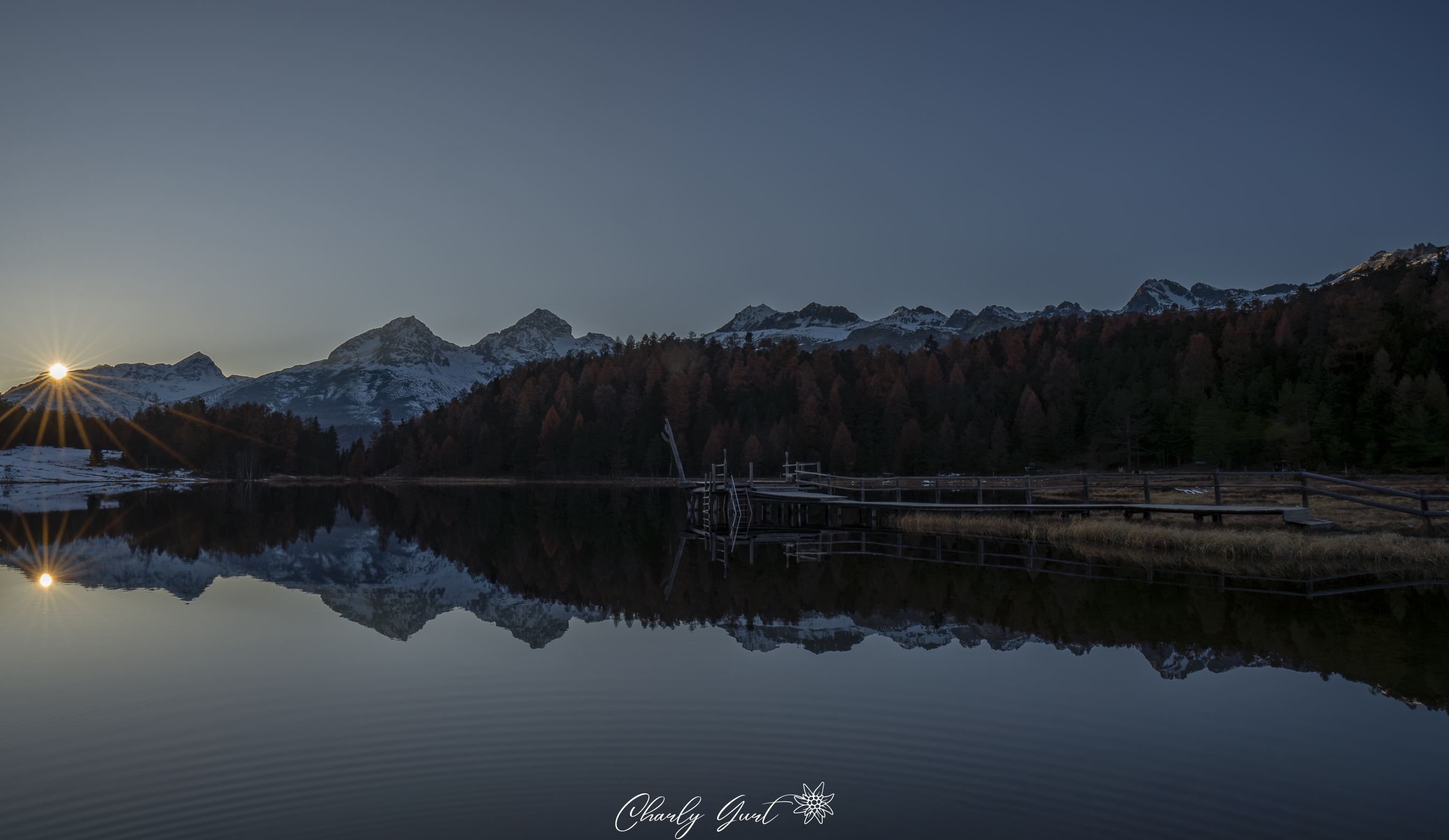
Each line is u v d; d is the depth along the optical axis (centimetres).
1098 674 1262
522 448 12469
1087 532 2923
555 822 779
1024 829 754
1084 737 989
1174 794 829
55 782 881
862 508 4025
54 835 756
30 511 5922
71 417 16862
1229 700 1134
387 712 1108
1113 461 8694
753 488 4359
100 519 5041
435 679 1266
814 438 10194
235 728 1052
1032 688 1189
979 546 2978
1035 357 12644
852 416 10688
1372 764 900
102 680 1284
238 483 13400
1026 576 2231
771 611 1805
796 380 12562
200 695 1198
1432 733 998
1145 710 1091
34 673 1323
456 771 900
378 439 15050
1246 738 987
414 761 932
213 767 923
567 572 2542
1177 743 970
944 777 876
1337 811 788
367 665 1364
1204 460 7450
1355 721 1041
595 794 840
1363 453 6500
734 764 915
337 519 5053
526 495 8481
